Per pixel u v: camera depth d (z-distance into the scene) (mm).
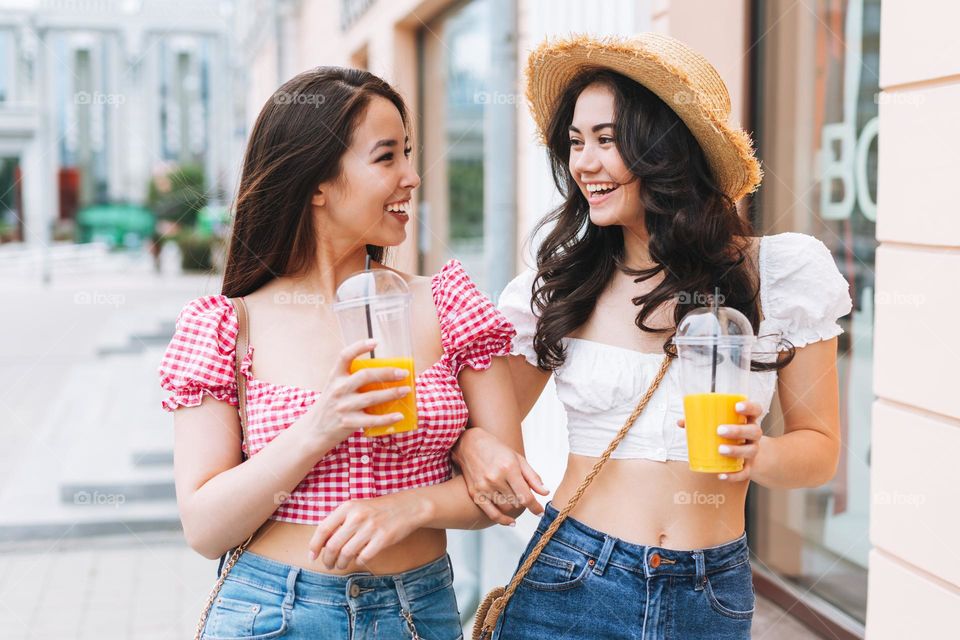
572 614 1797
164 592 4477
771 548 3650
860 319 3264
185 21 19953
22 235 27156
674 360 1806
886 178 2428
